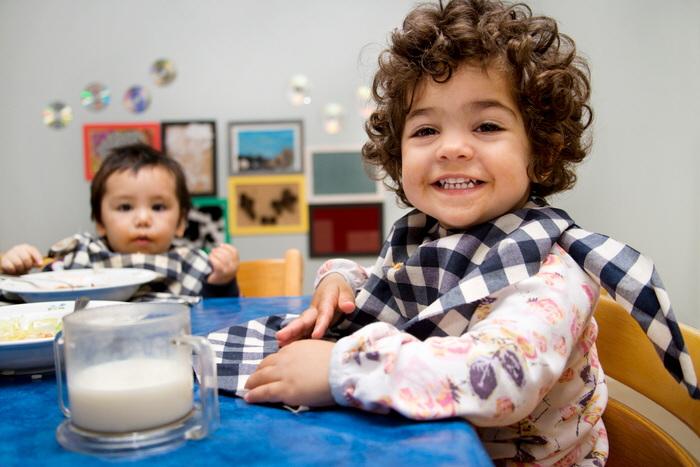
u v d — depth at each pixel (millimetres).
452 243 626
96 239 1364
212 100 2422
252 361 577
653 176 1386
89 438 387
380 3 2408
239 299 1043
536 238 572
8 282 992
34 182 2416
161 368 405
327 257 2441
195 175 2410
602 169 1604
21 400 498
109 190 1442
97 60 2408
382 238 2434
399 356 440
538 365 453
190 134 2406
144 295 1045
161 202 1470
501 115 630
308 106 2426
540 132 662
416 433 399
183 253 1271
